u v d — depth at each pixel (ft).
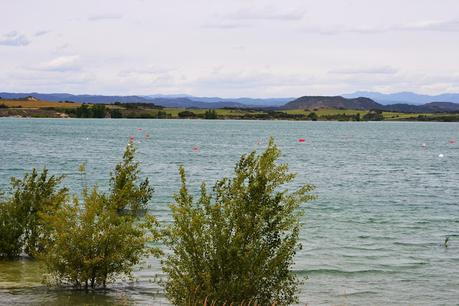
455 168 261.85
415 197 157.07
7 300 56.80
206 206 51.13
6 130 578.25
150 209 118.11
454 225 112.16
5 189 138.21
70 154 288.51
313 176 211.61
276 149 51.55
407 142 513.86
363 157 325.01
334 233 100.22
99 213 61.62
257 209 49.47
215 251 49.55
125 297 59.52
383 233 101.96
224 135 575.79
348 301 62.49
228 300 48.44
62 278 63.31
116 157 271.90
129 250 61.93
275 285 50.03
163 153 315.37
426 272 75.56
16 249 74.23
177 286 50.70
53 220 61.72
